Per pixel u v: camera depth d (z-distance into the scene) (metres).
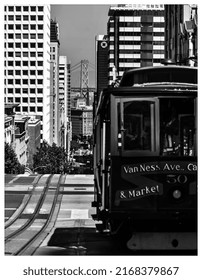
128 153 13.98
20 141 124.75
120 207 14.05
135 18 151.75
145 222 14.38
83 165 138.00
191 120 14.02
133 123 14.01
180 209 14.03
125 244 15.41
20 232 24.88
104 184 15.16
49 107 190.12
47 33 182.00
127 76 15.45
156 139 13.98
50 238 21.94
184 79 15.22
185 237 14.41
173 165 14.01
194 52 60.59
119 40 152.12
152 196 14.02
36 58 175.75
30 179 48.81
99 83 167.75
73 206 35.00
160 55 152.12
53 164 110.88
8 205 35.44
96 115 18.22
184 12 68.56
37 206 35.00
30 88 176.62
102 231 16.69
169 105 14.05
